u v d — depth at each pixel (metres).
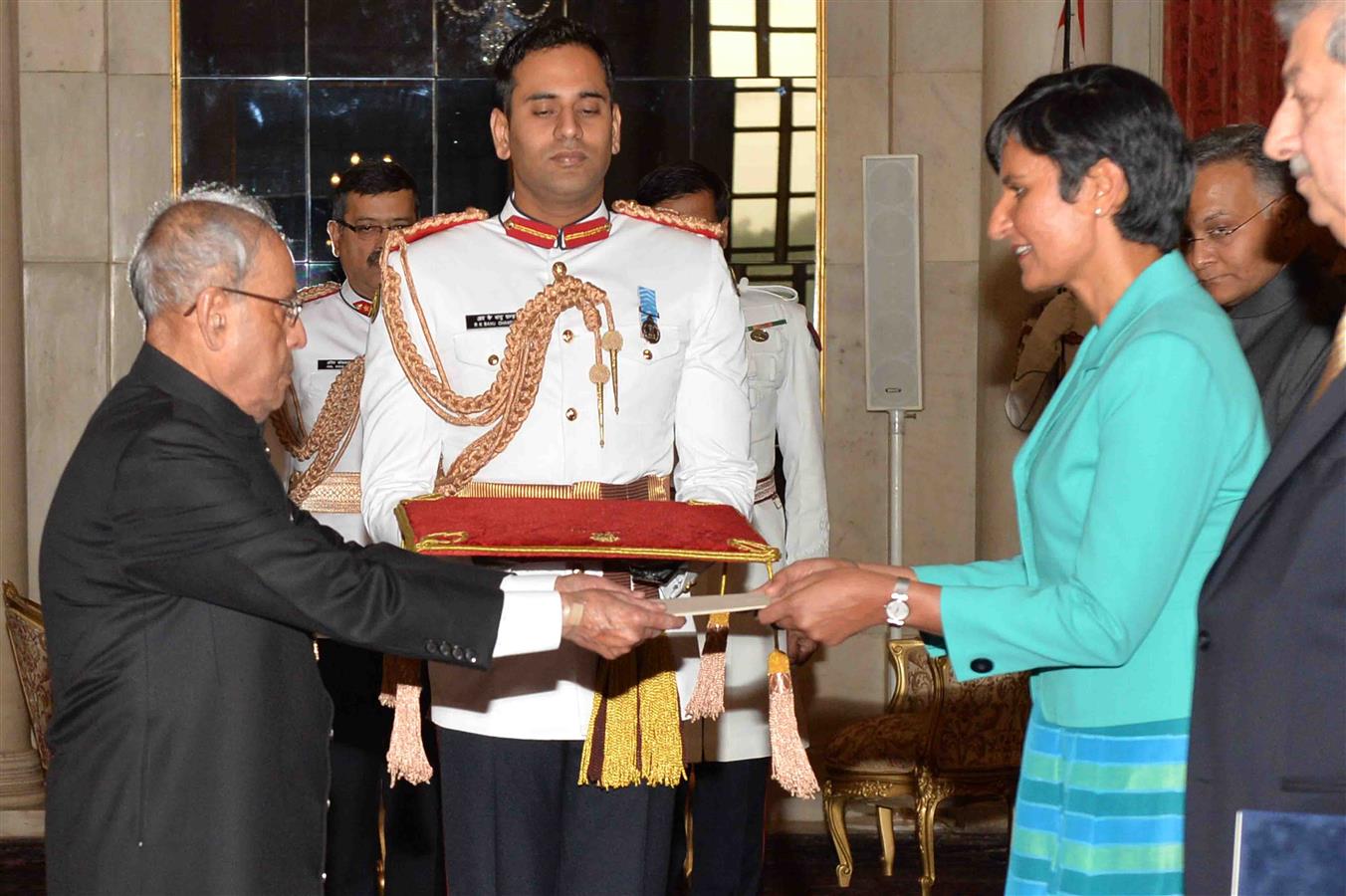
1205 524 2.25
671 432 3.21
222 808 2.30
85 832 2.29
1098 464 2.23
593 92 3.14
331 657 4.41
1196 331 2.22
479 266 3.17
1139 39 6.54
